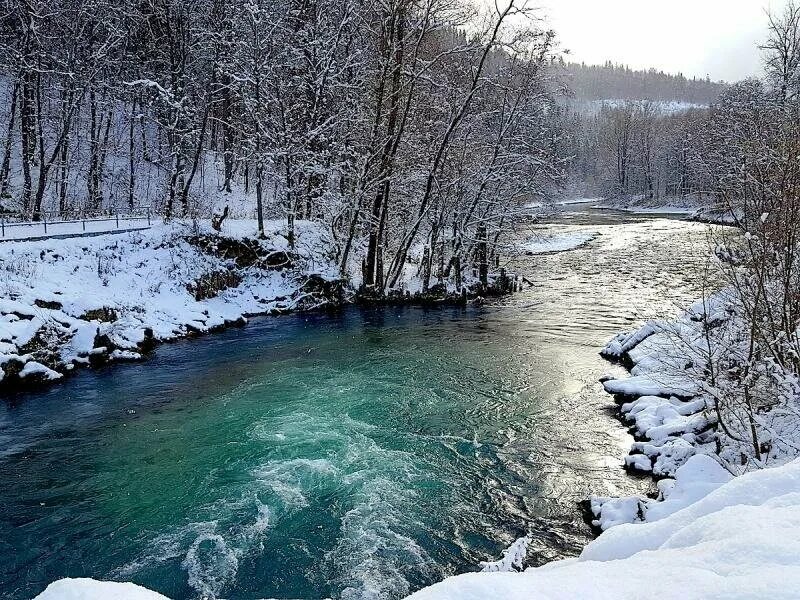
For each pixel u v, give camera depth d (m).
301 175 28.09
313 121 26.97
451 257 29.33
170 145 34.50
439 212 27.92
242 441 11.83
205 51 32.84
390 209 29.55
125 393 14.87
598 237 48.50
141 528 8.86
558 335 20.52
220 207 34.06
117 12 31.45
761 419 7.87
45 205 32.00
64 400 14.41
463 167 28.03
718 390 8.20
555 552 8.12
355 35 28.34
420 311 25.50
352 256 30.27
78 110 31.75
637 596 3.19
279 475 10.39
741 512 4.04
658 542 4.55
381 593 7.29
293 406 13.79
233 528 8.80
